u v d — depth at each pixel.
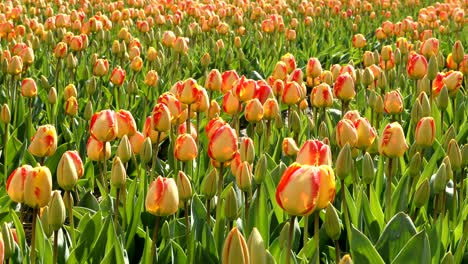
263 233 3.25
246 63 9.56
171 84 7.54
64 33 9.20
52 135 3.37
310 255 3.35
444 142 4.38
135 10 11.75
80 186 5.09
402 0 17.09
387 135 3.27
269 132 4.67
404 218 3.09
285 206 2.32
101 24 9.33
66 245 3.30
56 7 14.16
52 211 2.72
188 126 4.16
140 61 6.86
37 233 3.20
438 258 2.99
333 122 6.07
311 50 11.28
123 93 7.02
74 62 7.17
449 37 12.49
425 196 3.26
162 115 3.71
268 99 4.39
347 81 4.61
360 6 14.49
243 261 2.10
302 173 2.28
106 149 3.91
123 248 3.29
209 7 12.15
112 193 4.25
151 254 2.94
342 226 3.63
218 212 3.18
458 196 4.23
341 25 13.59
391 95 4.50
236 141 3.03
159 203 2.79
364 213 3.51
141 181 3.93
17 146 5.35
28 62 6.89
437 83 5.29
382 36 10.09
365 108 5.99
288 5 14.50
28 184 2.64
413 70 5.38
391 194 3.77
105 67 6.48
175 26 10.43
